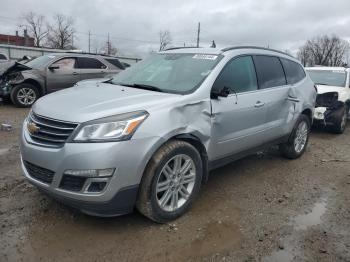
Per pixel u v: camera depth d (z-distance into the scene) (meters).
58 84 11.48
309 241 3.65
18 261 3.11
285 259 3.33
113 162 3.23
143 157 3.39
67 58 11.76
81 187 3.26
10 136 7.09
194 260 3.26
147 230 3.67
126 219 3.85
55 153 3.29
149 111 3.51
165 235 3.60
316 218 4.16
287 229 3.86
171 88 4.20
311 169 5.91
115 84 4.74
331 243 3.63
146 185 3.50
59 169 3.28
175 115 3.69
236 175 5.40
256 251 3.43
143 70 4.94
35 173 3.54
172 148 3.62
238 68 4.71
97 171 3.21
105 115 3.32
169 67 4.70
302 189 5.02
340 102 8.91
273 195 4.74
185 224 3.83
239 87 4.64
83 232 3.59
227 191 4.77
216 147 4.27
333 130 9.04
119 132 3.28
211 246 3.47
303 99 6.09
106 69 12.46
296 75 6.11
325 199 4.72
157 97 3.80
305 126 6.39
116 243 3.44
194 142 4.01
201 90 4.05
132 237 3.54
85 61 12.08
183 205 3.93
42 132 3.46
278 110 5.39
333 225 4.01
